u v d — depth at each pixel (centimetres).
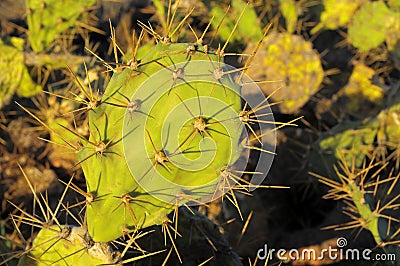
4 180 102
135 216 62
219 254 85
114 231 63
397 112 104
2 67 99
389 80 117
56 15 100
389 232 91
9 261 84
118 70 66
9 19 122
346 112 115
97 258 68
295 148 111
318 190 108
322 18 114
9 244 89
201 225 83
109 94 64
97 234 63
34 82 103
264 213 105
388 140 105
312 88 104
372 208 93
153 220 63
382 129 105
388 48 114
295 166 110
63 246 69
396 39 113
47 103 104
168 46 65
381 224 92
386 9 113
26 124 107
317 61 103
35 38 100
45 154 104
